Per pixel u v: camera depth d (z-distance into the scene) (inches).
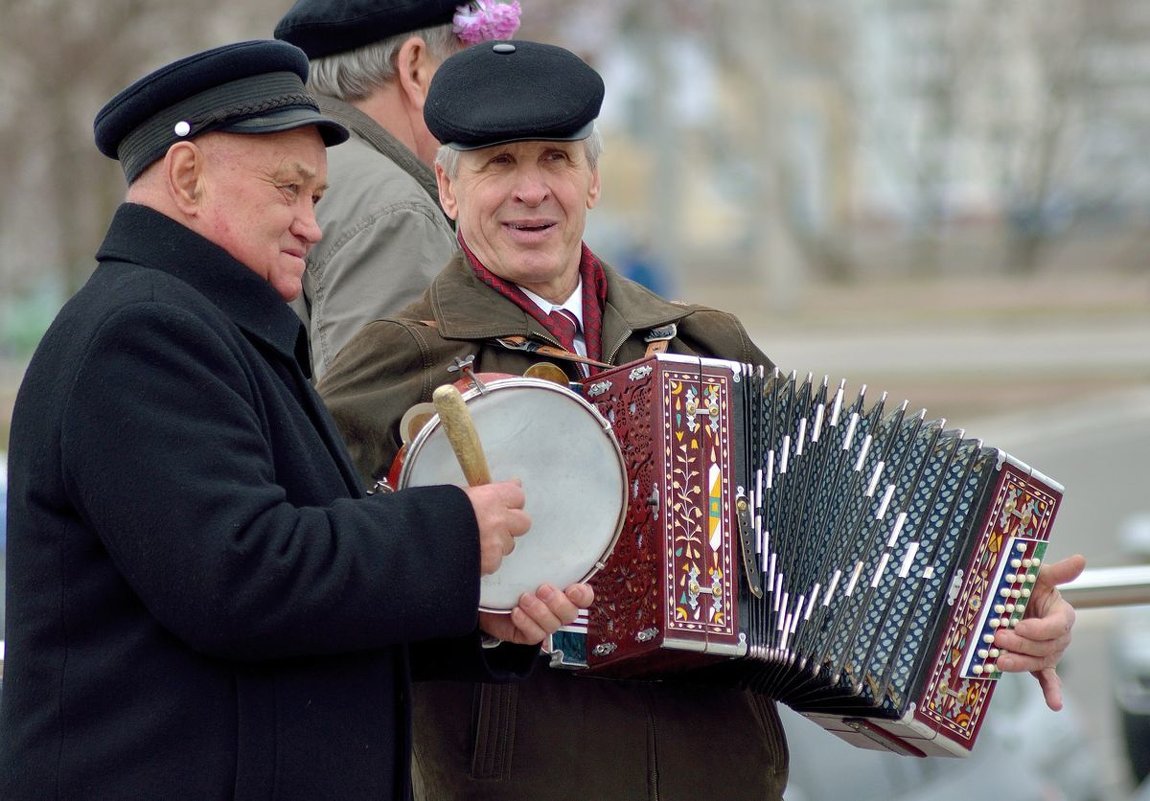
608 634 228.7
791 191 2824.8
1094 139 3351.4
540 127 244.1
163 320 190.5
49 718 191.0
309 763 193.6
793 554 231.8
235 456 188.9
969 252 3501.5
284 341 207.8
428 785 241.3
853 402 240.1
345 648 191.9
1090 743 579.8
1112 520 1195.9
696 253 3843.5
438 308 248.1
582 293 257.1
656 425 225.0
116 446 185.3
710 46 2605.8
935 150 3361.2
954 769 418.9
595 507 219.9
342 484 208.5
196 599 183.5
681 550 223.1
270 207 204.7
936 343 2123.5
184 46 1382.9
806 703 242.8
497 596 211.8
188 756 188.9
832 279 3341.5
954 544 236.7
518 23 291.0
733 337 259.3
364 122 286.2
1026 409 1609.3
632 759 236.5
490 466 215.2
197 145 201.6
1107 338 2123.5
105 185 1413.6
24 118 1375.5
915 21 3314.5
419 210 273.9
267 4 1387.8
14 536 195.8
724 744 243.0
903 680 233.5
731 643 223.3
